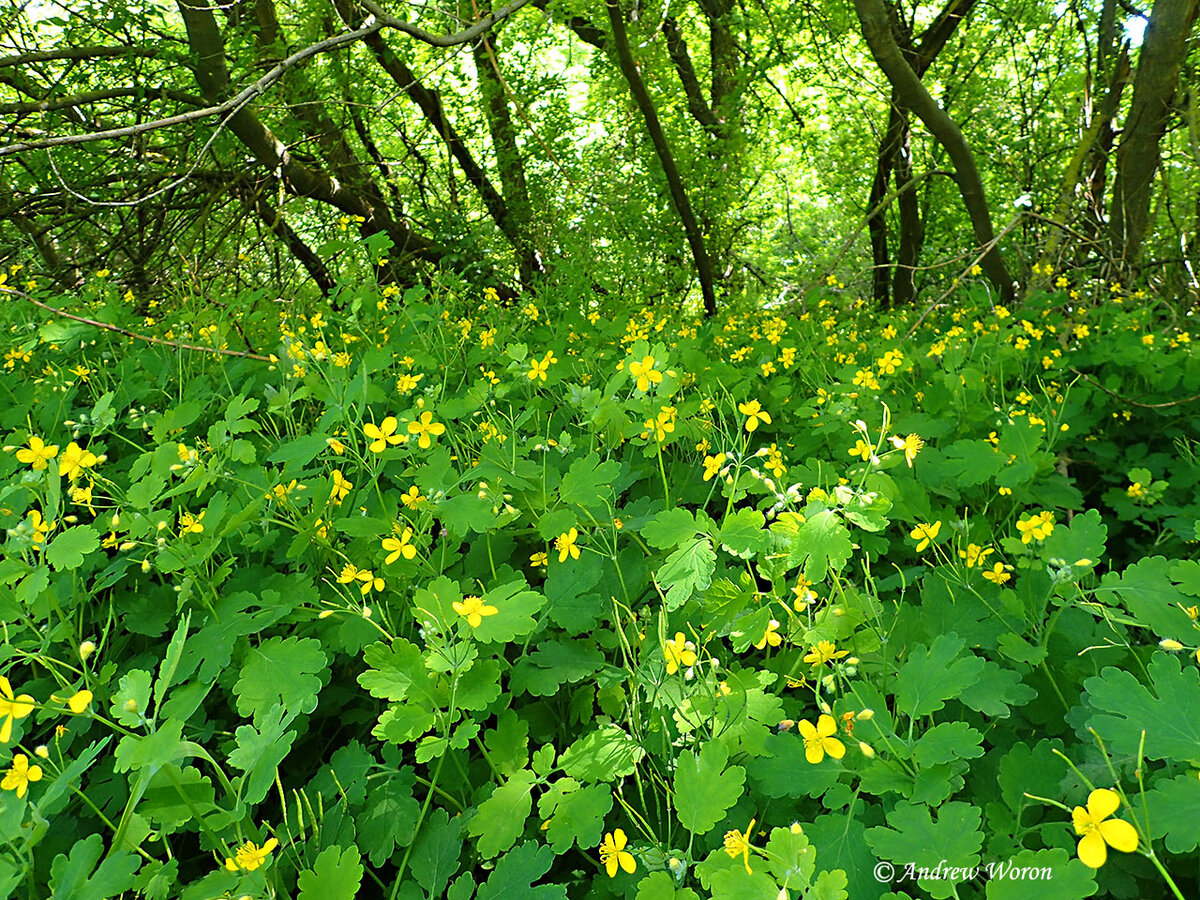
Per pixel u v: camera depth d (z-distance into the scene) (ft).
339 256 20.40
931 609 6.54
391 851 5.23
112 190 27.14
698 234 33.71
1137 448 11.09
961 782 4.62
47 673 6.98
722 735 5.24
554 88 32.30
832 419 10.55
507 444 8.28
